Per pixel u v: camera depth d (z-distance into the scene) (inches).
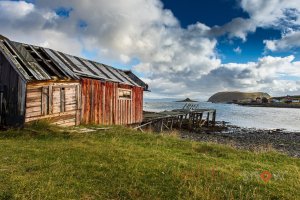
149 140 559.2
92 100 737.0
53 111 602.2
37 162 310.5
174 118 1437.0
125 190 240.1
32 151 366.6
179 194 238.4
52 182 245.9
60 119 621.0
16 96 541.3
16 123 537.6
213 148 517.7
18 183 238.1
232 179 294.7
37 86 560.4
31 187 231.1
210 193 243.4
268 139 1114.1
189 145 538.0
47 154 353.7
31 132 501.7
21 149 373.4
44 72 589.9
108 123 809.5
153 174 292.7
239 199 236.2
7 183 237.5
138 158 366.6
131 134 608.1
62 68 661.3
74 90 669.3
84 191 234.1
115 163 327.9
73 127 629.6
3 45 577.0
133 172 293.7
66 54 798.5
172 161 360.2
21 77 529.7
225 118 2409.0
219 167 353.1
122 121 885.8
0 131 502.3
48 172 276.5
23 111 530.6
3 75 557.0
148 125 1125.1
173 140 581.9
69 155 354.0
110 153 378.9
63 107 633.0
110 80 809.5
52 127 541.6
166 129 1286.9
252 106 6053.2
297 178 329.1
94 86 745.0
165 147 501.4
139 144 507.5
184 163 351.9
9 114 546.9
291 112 3555.6
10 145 399.9
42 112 572.4
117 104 856.3
